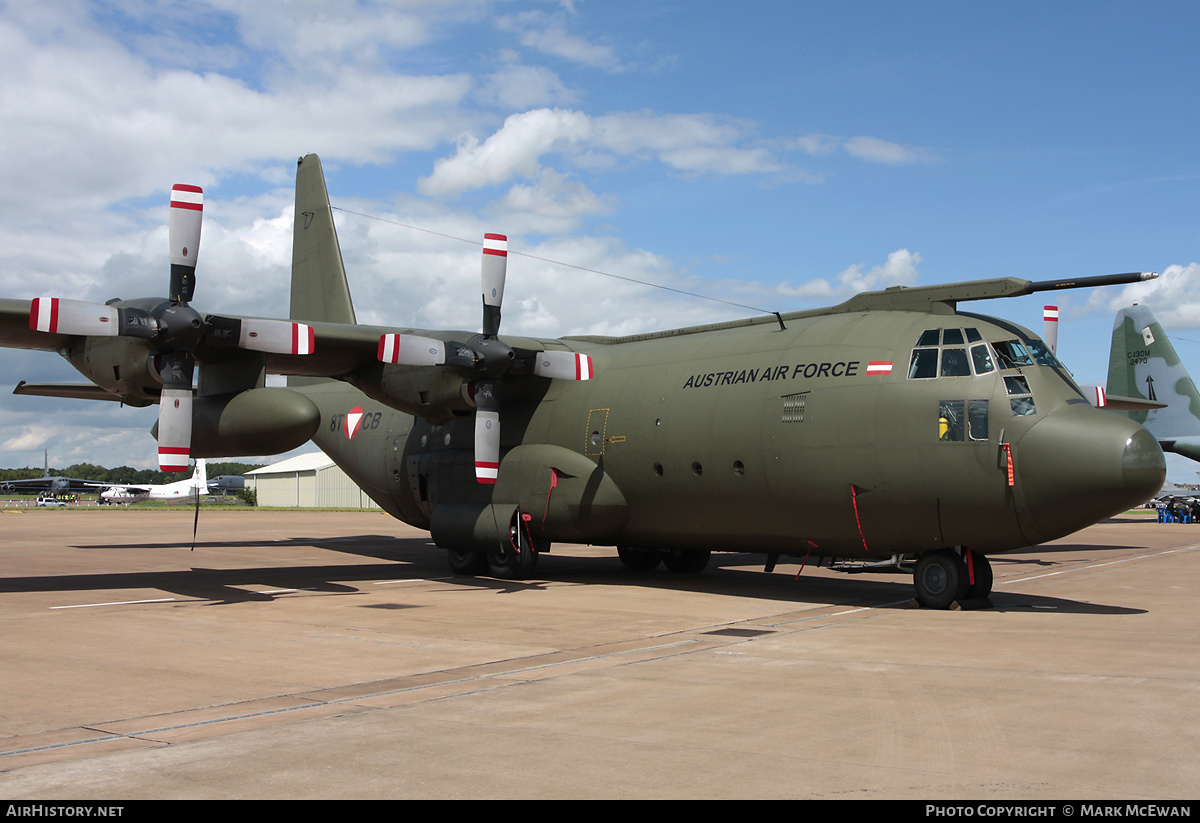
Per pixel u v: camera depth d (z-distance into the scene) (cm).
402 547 2300
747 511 1309
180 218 1276
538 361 1484
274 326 1345
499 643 895
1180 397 3547
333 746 528
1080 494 1047
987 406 1098
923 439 1126
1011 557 2058
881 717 590
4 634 950
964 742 530
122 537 2688
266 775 475
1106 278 1144
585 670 757
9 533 2883
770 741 534
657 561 1728
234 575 1597
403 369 1539
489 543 1525
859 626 1007
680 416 1365
